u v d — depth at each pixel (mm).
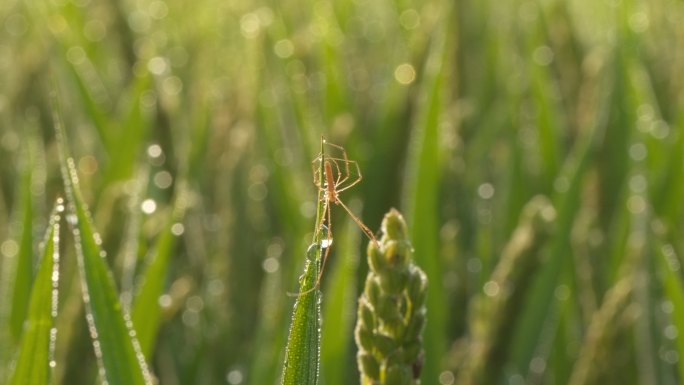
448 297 611
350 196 623
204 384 589
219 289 634
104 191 618
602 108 719
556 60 858
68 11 1005
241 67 897
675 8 1053
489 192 786
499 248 632
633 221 639
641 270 497
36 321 368
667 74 916
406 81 650
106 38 1018
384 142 638
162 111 647
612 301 472
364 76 931
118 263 470
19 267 484
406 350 322
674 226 659
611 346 469
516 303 479
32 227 491
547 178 725
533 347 538
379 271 321
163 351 522
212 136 701
